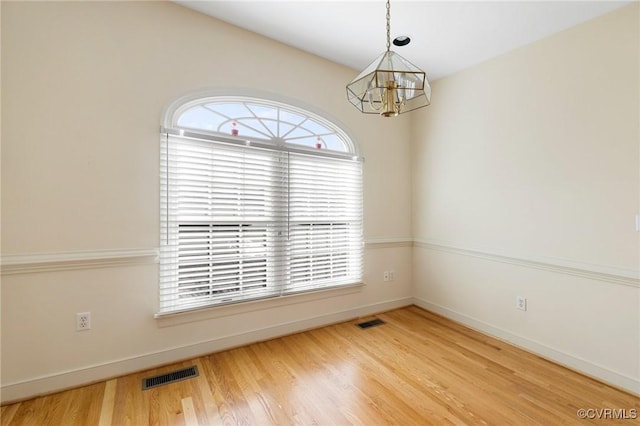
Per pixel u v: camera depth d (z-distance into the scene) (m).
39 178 1.77
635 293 1.92
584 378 2.07
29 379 1.77
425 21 2.26
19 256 1.72
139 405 1.74
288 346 2.50
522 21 2.21
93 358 1.94
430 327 2.94
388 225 3.38
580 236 2.17
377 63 1.44
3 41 1.69
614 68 2.00
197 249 2.29
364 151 3.17
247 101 2.51
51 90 1.80
